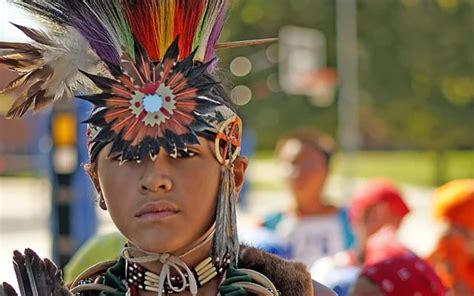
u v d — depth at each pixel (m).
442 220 9.59
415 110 51.50
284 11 47.69
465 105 51.66
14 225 29.78
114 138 3.82
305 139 11.26
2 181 47.47
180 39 4.05
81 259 6.99
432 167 58.66
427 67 50.06
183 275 3.99
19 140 37.72
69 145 13.00
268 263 4.20
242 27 46.97
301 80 42.94
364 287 7.22
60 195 13.14
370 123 61.31
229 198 3.95
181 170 3.84
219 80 4.14
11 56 4.09
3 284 3.89
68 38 4.06
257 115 49.12
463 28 49.81
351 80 40.12
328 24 48.75
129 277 4.10
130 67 3.89
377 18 50.06
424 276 7.27
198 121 3.83
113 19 4.00
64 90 4.09
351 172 37.28
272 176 51.97
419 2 49.91
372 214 9.24
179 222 3.83
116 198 3.88
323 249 11.21
